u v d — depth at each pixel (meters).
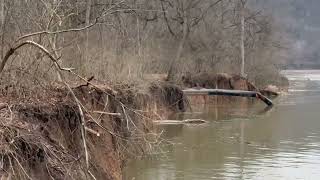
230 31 49.22
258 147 20.88
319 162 18.08
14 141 8.94
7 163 8.70
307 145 21.58
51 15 12.75
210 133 24.39
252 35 54.28
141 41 30.27
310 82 78.75
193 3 38.84
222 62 46.94
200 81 40.69
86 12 20.38
